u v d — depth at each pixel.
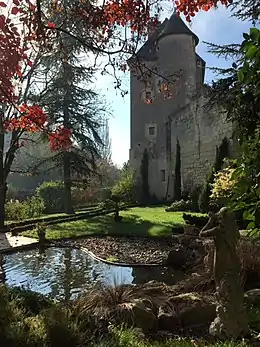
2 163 19.25
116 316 5.11
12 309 4.53
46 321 4.20
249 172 2.23
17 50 5.18
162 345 4.20
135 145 33.72
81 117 24.05
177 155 29.00
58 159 24.16
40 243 13.78
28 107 6.70
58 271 10.11
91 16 5.64
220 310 4.59
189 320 5.42
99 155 25.70
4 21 4.96
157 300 5.91
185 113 28.22
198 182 26.28
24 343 3.77
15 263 11.19
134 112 33.84
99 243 13.82
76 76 15.05
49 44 6.32
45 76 19.08
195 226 12.77
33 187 38.72
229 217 4.56
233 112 9.74
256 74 2.07
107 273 9.79
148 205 29.75
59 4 6.00
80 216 21.91
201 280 7.09
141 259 11.07
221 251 4.59
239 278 4.65
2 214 18.70
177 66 32.28
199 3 5.32
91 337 4.30
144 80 6.96
